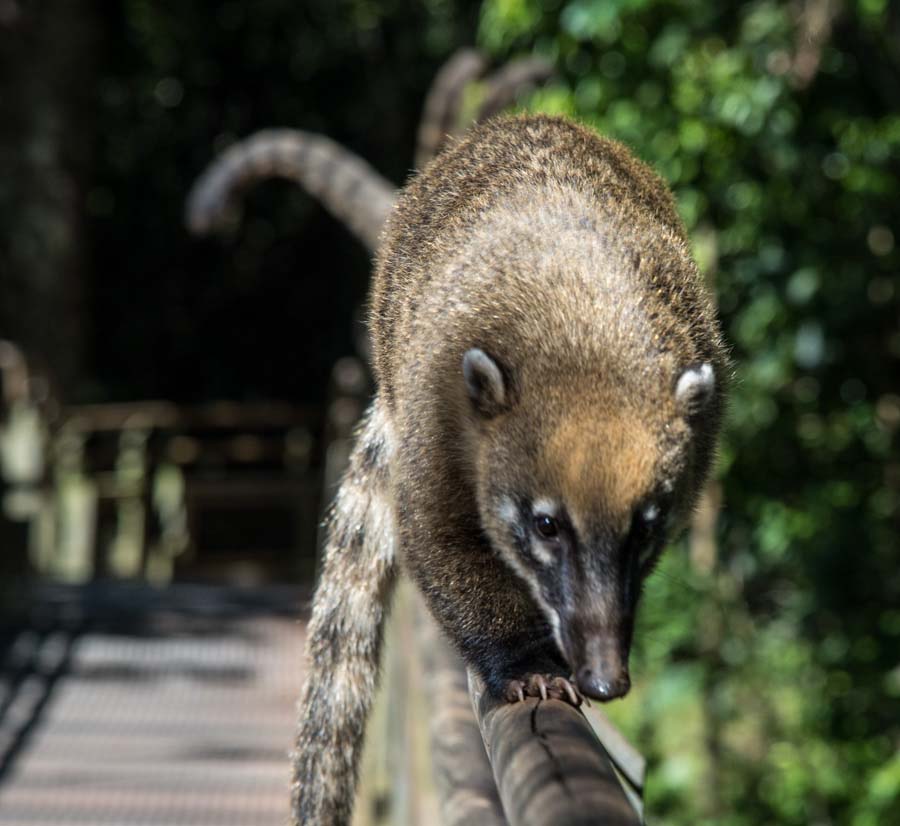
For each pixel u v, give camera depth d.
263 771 8.62
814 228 8.64
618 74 8.77
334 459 13.95
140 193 21.12
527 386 3.57
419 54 20.19
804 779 8.96
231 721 9.62
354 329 20.58
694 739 10.03
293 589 14.24
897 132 8.42
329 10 20.41
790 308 8.62
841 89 8.49
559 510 3.41
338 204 10.29
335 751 4.31
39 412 15.60
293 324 21.59
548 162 4.05
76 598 13.33
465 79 9.02
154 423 16.91
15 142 18.52
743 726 9.73
